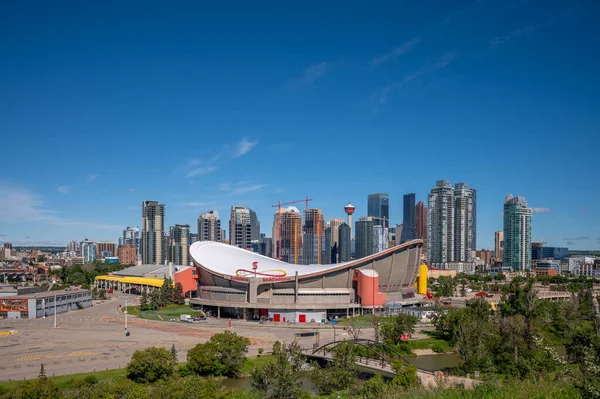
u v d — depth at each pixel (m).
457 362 128.12
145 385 94.50
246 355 122.69
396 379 88.94
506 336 121.69
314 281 199.88
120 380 96.00
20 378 98.00
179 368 103.75
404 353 136.50
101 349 127.81
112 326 170.62
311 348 130.50
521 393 31.89
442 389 38.84
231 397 76.88
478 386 37.25
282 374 83.75
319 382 92.31
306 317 189.50
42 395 75.19
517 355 113.50
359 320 175.62
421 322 176.25
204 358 102.75
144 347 130.88
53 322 180.62
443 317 156.00
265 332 160.00
